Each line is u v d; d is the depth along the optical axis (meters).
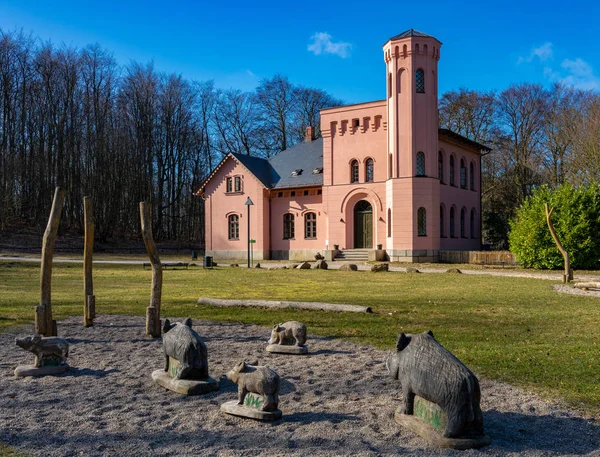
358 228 44.00
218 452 5.00
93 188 62.94
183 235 73.81
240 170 48.91
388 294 18.39
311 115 72.25
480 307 14.82
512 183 58.88
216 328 11.76
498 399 6.52
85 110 64.81
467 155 48.69
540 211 31.77
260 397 5.98
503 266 34.56
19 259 38.88
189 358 7.05
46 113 62.47
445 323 12.15
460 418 5.07
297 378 7.68
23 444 5.22
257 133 73.75
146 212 11.17
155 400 6.66
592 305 15.28
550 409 6.16
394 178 39.47
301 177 47.41
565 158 49.12
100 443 5.24
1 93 60.88
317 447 5.11
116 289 20.64
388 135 40.56
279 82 72.12
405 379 5.57
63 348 8.12
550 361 8.27
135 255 51.09
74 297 17.64
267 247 48.00
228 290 20.17
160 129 70.88
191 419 5.94
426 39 39.22
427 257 38.88
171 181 72.69
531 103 57.56
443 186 43.78
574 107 50.25
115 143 65.50
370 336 10.71
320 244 45.72
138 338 10.88
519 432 5.48
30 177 60.91
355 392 6.98
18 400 6.69
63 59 64.06
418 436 5.34
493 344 9.71
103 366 8.49
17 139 62.25
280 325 9.58
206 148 76.12
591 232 30.94
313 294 18.53
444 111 61.78
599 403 6.35
